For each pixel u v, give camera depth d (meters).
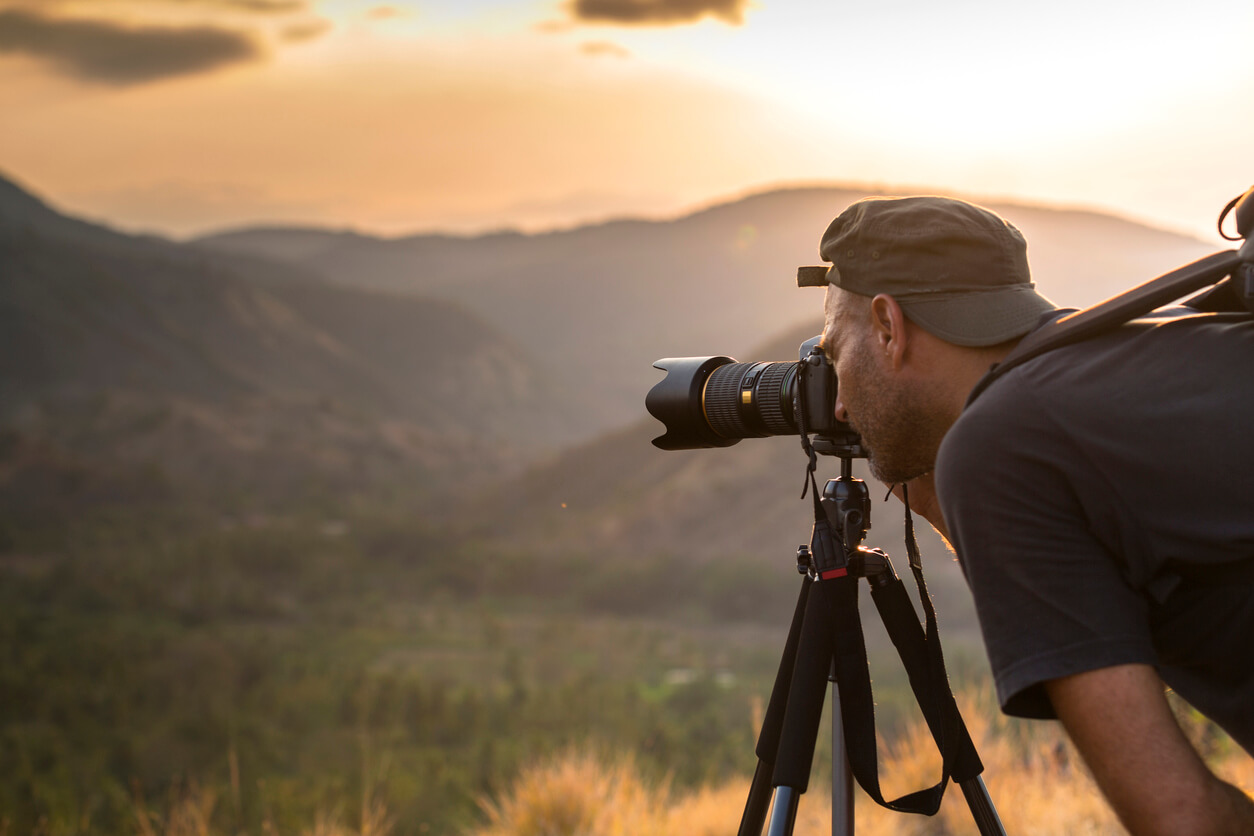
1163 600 1.10
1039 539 1.11
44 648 83.06
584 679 68.50
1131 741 1.04
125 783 41.66
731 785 5.36
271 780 19.58
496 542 142.62
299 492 192.12
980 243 1.29
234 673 79.75
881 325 1.34
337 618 115.75
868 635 56.28
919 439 1.37
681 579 111.94
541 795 4.78
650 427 158.12
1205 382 1.09
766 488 123.88
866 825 4.06
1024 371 1.19
